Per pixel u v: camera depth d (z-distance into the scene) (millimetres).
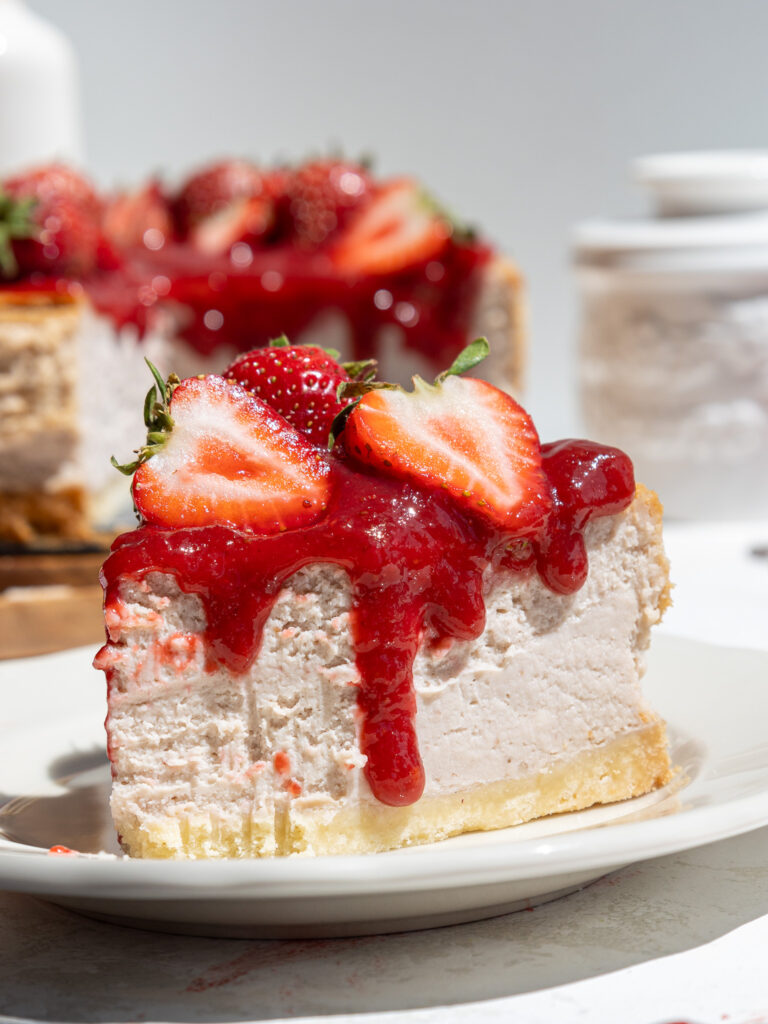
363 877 443
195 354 1007
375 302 1001
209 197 1029
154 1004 449
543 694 519
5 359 741
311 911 456
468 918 472
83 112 1358
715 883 488
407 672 500
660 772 529
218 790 498
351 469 502
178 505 494
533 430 512
